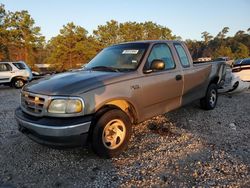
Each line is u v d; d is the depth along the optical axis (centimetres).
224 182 352
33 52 5112
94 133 409
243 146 471
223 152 443
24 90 448
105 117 414
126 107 473
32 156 450
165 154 441
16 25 4719
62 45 5591
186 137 515
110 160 428
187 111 707
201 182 354
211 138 513
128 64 498
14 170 405
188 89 595
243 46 9038
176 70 558
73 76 457
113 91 428
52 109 393
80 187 356
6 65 1662
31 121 405
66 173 393
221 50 8975
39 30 4966
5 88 1722
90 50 5678
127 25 6650
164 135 530
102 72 476
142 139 510
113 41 6419
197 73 625
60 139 381
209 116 665
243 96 961
